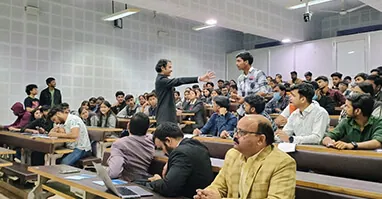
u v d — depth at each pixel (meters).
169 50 10.93
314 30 10.61
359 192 1.76
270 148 1.84
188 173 2.25
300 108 3.15
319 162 2.50
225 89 8.33
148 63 10.44
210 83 9.21
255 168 1.80
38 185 3.23
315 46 10.14
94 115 6.59
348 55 9.55
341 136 2.85
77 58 9.00
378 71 5.61
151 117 6.55
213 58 12.12
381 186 1.88
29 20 8.23
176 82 3.65
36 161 5.07
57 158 4.67
